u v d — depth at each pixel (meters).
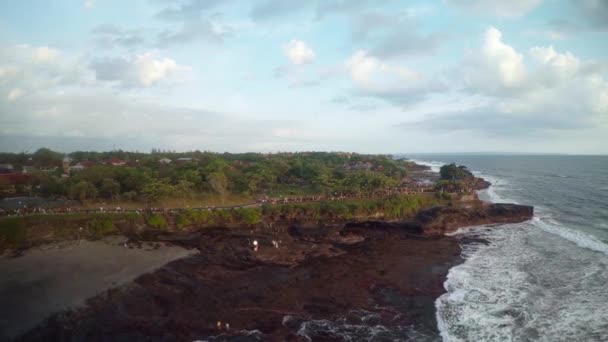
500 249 50.91
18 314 30.03
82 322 29.36
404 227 63.75
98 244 48.38
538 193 109.69
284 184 99.12
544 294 34.47
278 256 47.22
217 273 41.00
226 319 30.73
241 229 59.50
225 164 98.19
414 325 29.83
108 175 74.19
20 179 75.44
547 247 50.62
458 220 66.88
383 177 84.62
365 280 39.94
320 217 65.12
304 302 34.31
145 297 34.03
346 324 30.14
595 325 28.30
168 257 44.78
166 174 83.19
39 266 40.19
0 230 46.38
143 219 56.59
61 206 62.25
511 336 27.30
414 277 40.62
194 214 58.91
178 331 28.66
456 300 34.09
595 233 57.56
